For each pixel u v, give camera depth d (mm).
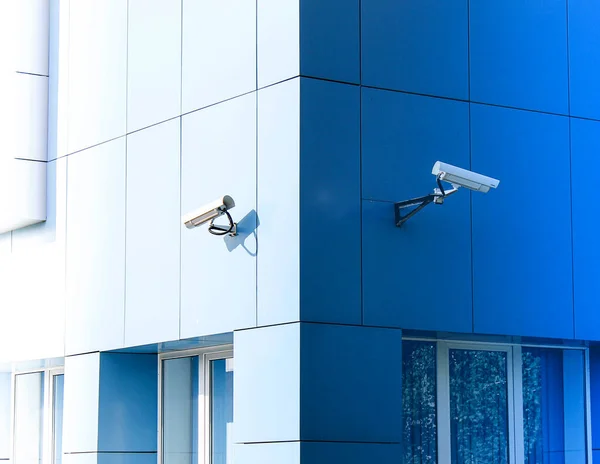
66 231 16031
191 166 13648
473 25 13477
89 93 15805
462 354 13805
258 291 12391
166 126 14164
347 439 11938
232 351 14297
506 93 13633
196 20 13766
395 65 12805
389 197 12578
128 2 15141
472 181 11953
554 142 13938
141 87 14719
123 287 14750
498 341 13820
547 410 14328
